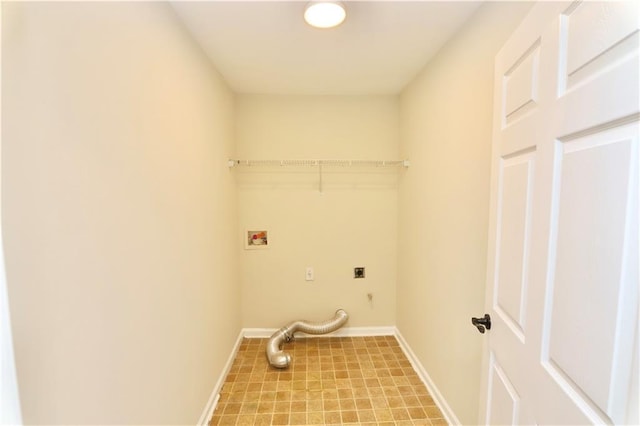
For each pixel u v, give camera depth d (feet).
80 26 2.40
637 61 1.51
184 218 4.51
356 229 8.52
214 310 5.98
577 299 1.95
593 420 1.77
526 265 2.64
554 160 2.23
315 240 8.48
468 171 4.64
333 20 4.32
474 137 4.47
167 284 3.94
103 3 2.68
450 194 5.25
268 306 8.57
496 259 3.32
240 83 7.16
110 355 2.78
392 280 8.64
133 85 3.16
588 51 1.88
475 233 4.46
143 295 3.36
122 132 2.97
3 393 1.74
